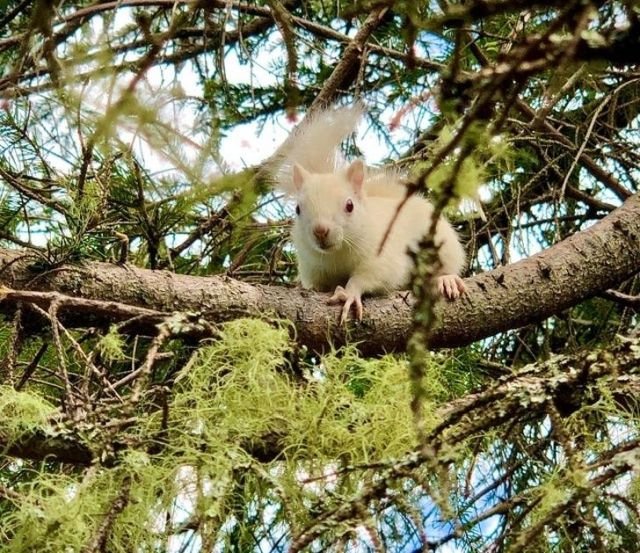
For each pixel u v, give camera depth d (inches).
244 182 129.6
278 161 269.0
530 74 105.0
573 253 273.1
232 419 184.9
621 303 289.6
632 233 276.4
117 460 176.6
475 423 154.4
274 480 165.2
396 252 311.3
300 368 202.7
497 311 263.1
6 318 238.4
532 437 240.7
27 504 158.4
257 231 303.6
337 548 150.9
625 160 311.9
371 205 324.5
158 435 185.6
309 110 291.7
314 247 309.0
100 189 246.4
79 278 237.5
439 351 270.5
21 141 259.8
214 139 135.0
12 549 158.7
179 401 185.5
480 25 237.1
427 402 189.0
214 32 255.8
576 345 299.7
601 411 178.4
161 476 170.6
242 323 196.7
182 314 191.6
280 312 249.1
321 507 171.8
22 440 187.5
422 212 327.9
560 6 101.7
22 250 241.6
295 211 323.0
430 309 116.9
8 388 187.2
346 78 330.0
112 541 163.9
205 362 191.9
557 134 298.2
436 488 178.9
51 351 259.4
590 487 136.9
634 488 165.3
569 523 151.8
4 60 253.6
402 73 308.5
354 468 150.9
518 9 101.4
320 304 254.1
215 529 169.2
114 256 273.3
